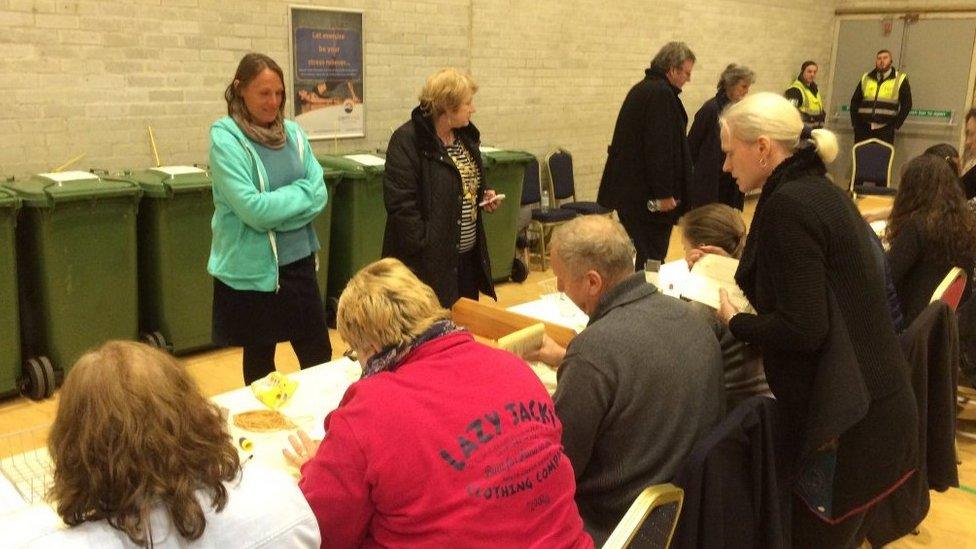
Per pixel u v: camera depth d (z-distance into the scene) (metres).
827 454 2.04
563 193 6.67
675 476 1.60
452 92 3.09
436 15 5.72
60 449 1.03
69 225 3.62
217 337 2.86
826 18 9.71
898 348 1.96
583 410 1.72
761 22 8.77
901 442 1.98
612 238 1.83
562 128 6.94
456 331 1.47
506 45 6.28
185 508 1.03
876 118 8.83
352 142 5.41
